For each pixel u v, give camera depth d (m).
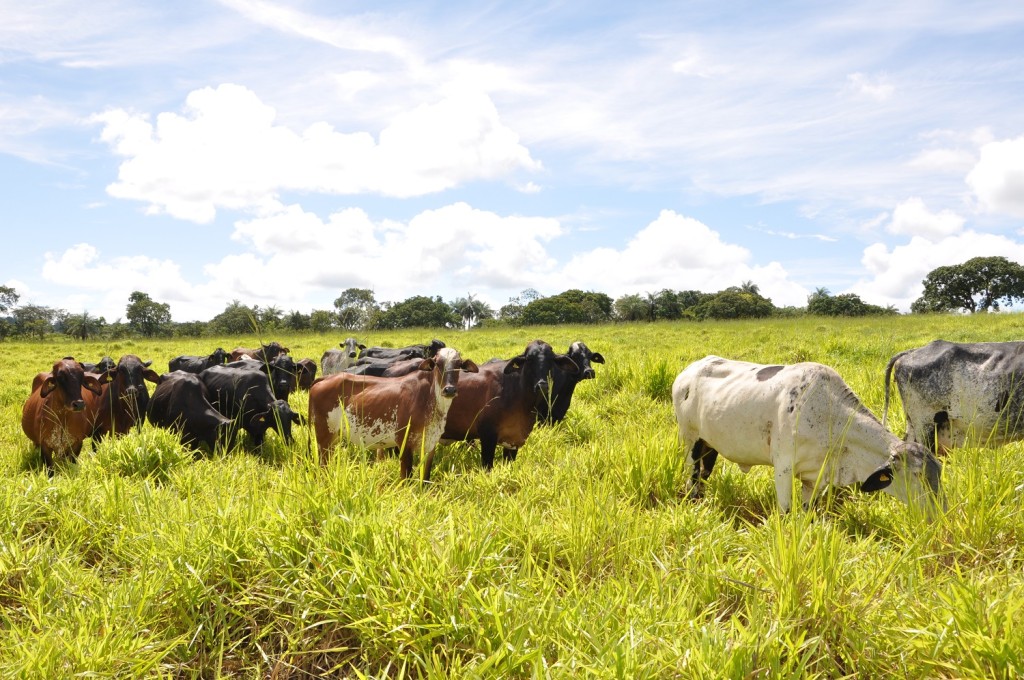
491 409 7.34
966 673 2.74
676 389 6.38
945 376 6.18
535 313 87.50
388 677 3.16
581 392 11.05
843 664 3.07
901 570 3.69
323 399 6.82
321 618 3.47
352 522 3.74
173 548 3.82
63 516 4.42
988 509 4.15
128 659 3.08
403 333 36.62
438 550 3.62
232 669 3.36
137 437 6.65
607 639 3.05
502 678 2.90
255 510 4.07
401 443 6.52
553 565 3.95
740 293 81.19
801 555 3.47
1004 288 71.44
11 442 9.52
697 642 2.97
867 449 5.05
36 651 3.04
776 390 5.29
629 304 91.94
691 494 5.91
